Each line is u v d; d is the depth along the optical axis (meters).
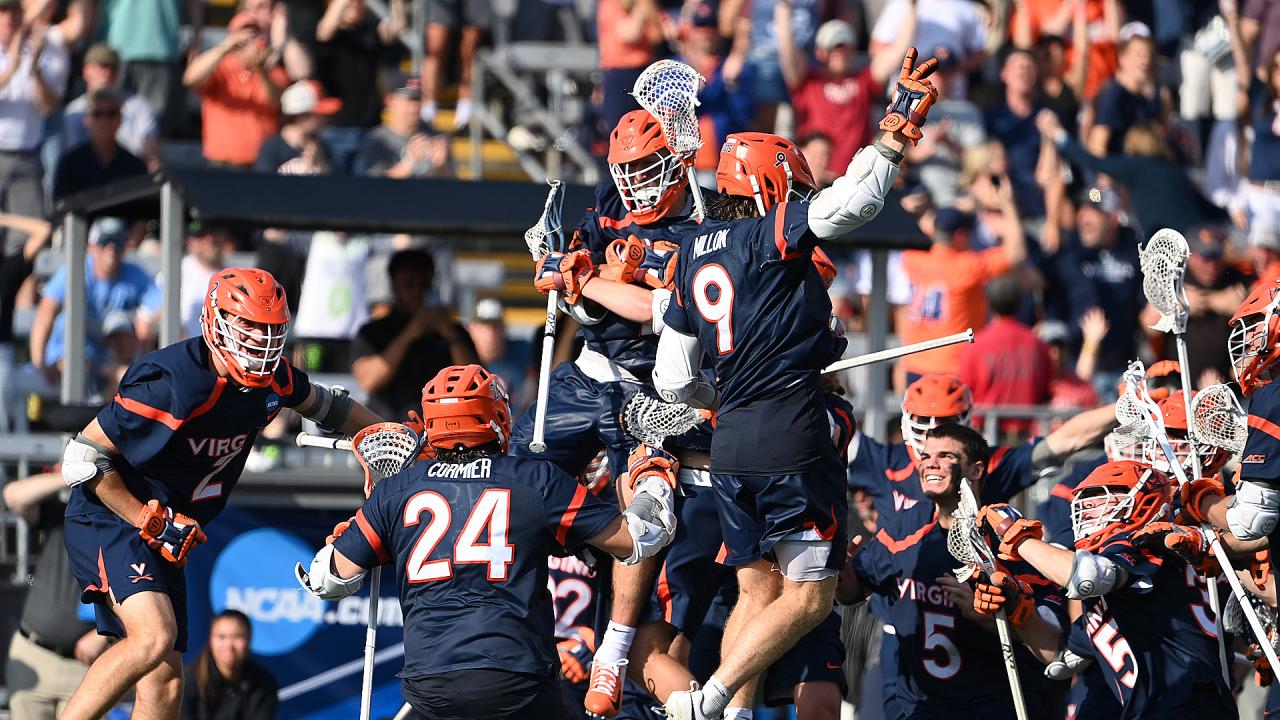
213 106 48.12
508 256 54.72
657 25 49.34
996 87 49.50
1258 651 25.22
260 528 34.19
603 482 27.36
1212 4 54.59
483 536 21.95
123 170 45.56
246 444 26.11
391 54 54.59
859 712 31.97
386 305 42.22
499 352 45.28
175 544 25.30
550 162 54.66
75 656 32.88
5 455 36.06
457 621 21.83
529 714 21.75
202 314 24.98
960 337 24.38
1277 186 50.25
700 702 21.61
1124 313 46.50
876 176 20.17
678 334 22.00
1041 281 45.75
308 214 33.31
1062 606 26.75
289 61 48.53
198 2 53.00
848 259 47.78
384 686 34.34
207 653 33.62
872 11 53.41
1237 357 23.84
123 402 24.89
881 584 28.19
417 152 46.34
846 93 48.47
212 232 42.62
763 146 22.47
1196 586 24.17
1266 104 51.12
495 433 22.62
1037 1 52.41
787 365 21.27
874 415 35.34
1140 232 48.50
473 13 54.59
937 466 26.81
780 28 48.16
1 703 34.91
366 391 36.44
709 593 25.11
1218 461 25.78
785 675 27.34
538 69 55.22
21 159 46.75
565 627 31.16
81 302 37.94
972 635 27.48
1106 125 50.78
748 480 21.55
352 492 34.50
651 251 24.00
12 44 46.66
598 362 25.17
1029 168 48.44
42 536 35.75
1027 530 24.12
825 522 21.53
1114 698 25.55
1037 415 37.22
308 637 34.22
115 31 49.91
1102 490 24.78
